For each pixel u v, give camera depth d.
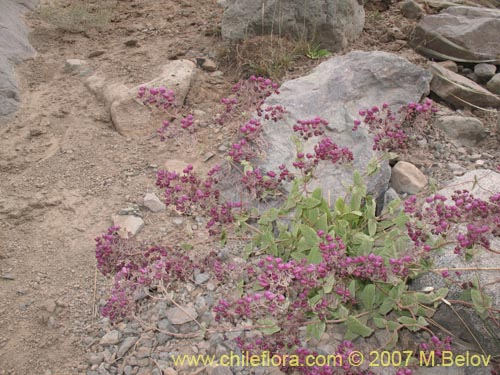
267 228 0.52
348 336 0.47
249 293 0.52
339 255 0.43
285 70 0.81
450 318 0.48
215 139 0.72
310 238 0.48
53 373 0.47
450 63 0.83
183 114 0.76
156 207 0.63
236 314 0.46
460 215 0.44
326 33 0.85
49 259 0.58
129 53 0.89
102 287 0.55
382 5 0.99
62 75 0.85
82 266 0.57
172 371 0.47
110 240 0.48
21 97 0.80
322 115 0.66
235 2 0.88
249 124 0.53
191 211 0.60
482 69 0.81
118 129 0.74
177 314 0.51
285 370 0.43
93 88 0.81
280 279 0.43
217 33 0.92
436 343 0.43
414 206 0.48
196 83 0.82
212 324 0.50
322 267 0.42
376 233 0.52
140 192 0.65
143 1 1.07
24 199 0.65
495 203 0.44
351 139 0.63
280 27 0.86
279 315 0.45
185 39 0.92
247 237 0.55
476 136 0.70
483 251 0.49
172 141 0.72
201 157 0.70
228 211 0.51
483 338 0.47
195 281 0.54
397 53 0.87
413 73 0.70
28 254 0.59
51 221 0.62
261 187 0.54
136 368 0.47
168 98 0.55
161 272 0.48
